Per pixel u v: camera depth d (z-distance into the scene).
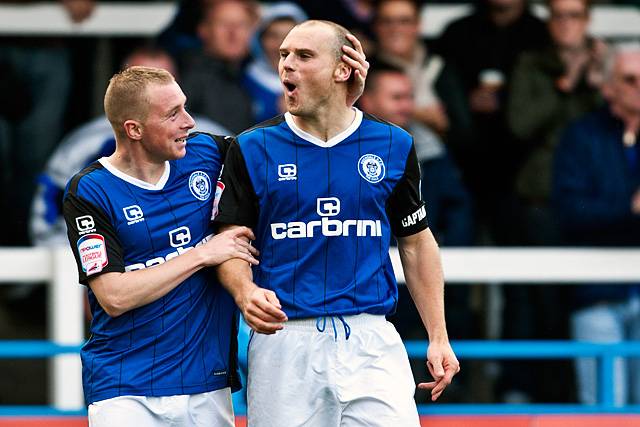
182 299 14.71
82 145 27.06
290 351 14.62
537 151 27.02
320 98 14.44
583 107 26.97
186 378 14.77
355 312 14.65
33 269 27.17
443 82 27.06
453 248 26.80
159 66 26.34
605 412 24.25
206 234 15.05
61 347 23.00
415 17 26.73
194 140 15.23
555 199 26.94
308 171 14.62
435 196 26.41
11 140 27.27
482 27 27.12
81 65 27.77
